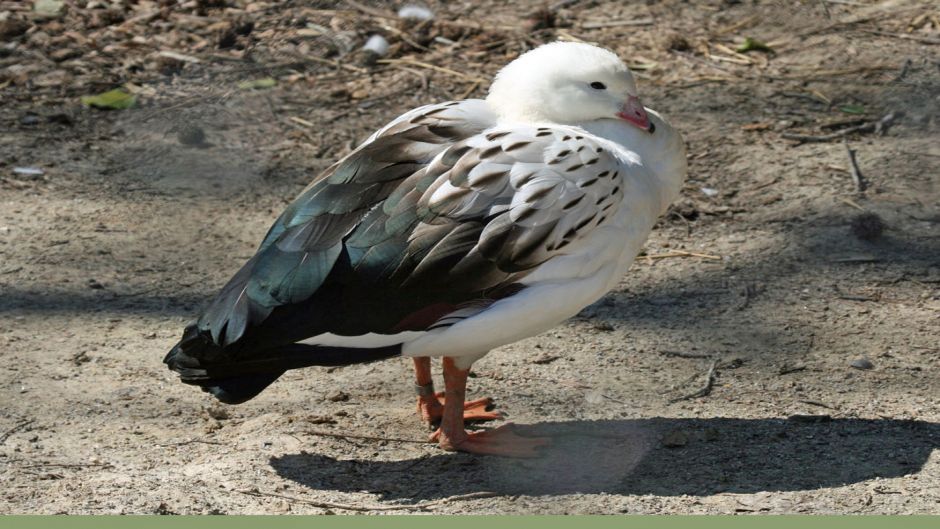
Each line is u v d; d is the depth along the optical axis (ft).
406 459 27.32
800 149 44.06
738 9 54.39
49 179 41.73
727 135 44.88
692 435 28.14
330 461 27.07
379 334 25.23
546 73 28.40
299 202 26.14
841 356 31.99
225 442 27.84
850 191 41.39
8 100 46.73
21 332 32.63
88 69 48.83
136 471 26.30
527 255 25.57
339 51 50.49
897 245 38.24
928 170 42.65
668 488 25.96
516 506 25.23
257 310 24.35
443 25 52.19
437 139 26.94
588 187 26.08
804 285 35.99
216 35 51.34
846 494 25.55
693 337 33.14
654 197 27.58
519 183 25.86
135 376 30.68
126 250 37.45
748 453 27.37
